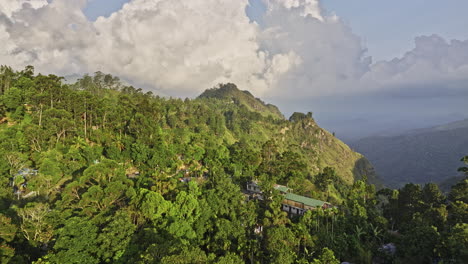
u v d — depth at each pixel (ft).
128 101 330.34
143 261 85.61
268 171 315.17
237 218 156.35
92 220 112.37
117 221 106.83
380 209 249.34
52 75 259.60
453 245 123.85
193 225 140.56
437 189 205.46
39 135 206.39
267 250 130.52
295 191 260.42
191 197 144.87
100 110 276.00
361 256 143.43
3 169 169.27
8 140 193.16
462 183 192.34
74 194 140.87
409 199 208.03
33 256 107.65
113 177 158.81
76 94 261.03
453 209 177.06
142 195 134.82
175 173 271.49
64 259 91.86
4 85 277.85
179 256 81.56
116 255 97.71
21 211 116.88
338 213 185.37
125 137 270.05
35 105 244.01
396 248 149.59
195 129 560.20
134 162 256.73
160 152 258.16
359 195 229.66
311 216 173.88
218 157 317.22
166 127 489.26
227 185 192.54
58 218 120.26
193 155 310.65
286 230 132.05
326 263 111.75
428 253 132.16
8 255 96.63
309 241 139.54
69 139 230.07
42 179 164.96
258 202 206.80
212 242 135.95
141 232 114.11
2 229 102.89
